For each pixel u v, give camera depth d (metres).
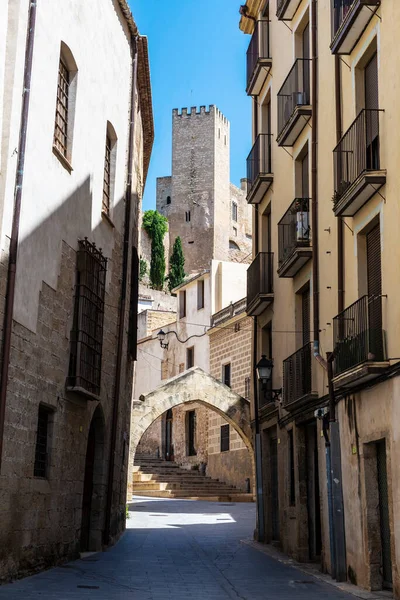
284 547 17.78
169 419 46.78
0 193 11.62
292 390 17.31
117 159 18.38
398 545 10.91
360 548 12.51
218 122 106.38
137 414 33.03
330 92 15.67
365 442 12.48
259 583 12.65
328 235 15.49
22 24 12.31
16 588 10.66
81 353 14.78
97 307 15.72
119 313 18.48
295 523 16.77
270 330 21.72
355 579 12.67
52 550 13.47
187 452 44.19
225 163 107.31
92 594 10.48
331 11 15.16
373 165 13.05
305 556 16.27
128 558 15.51
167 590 11.37
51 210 13.61
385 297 12.04
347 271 14.09
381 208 12.44
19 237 12.11
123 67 19.06
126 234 19.05
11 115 11.85
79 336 14.69
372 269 13.32
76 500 14.95
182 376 34.00
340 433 13.80
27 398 12.36
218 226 104.00
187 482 39.56
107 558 15.34
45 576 12.20
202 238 103.00
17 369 11.98
